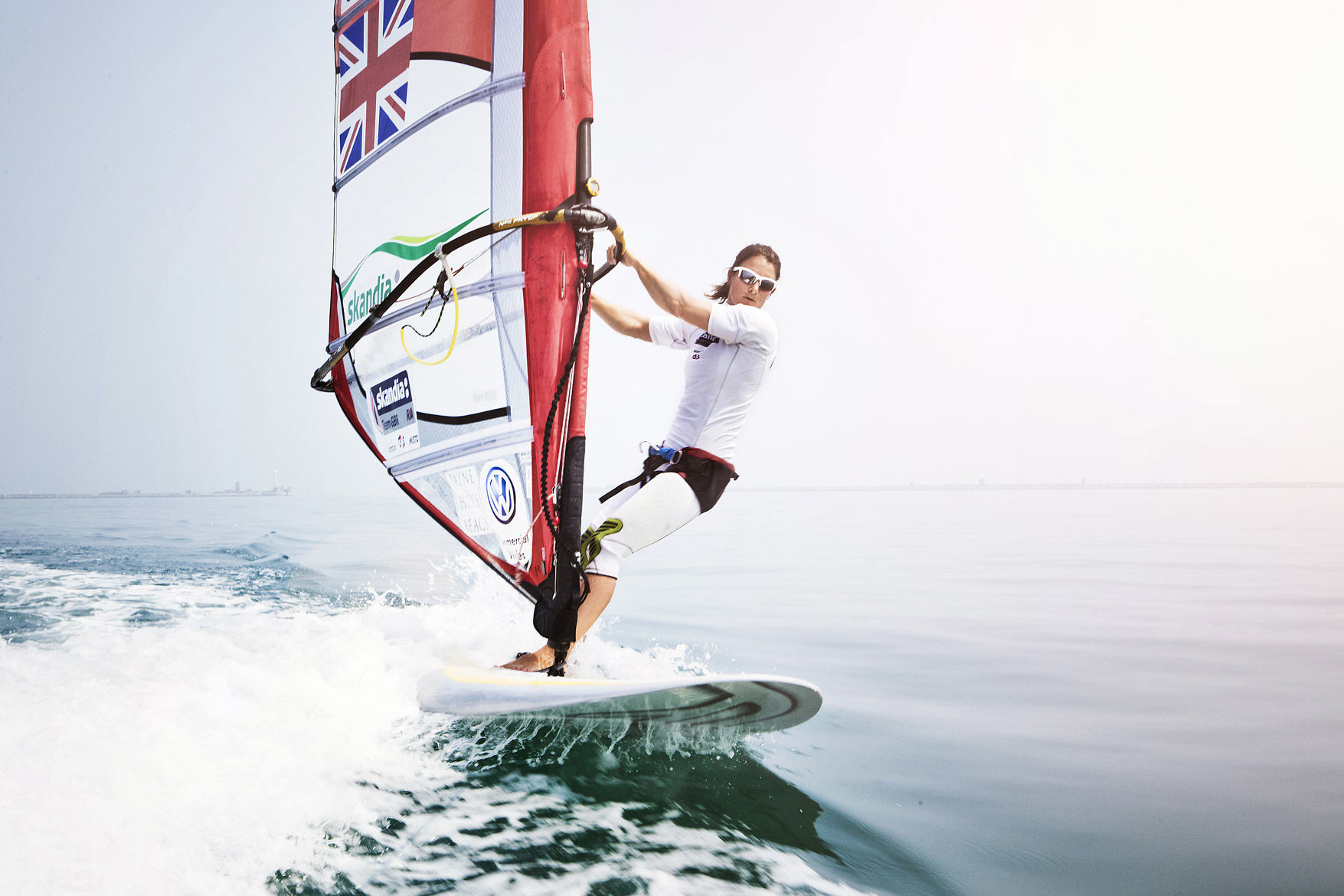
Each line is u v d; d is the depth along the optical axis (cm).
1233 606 477
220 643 260
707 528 1300
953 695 277
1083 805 179
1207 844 159
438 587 412
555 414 245
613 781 182
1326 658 339
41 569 550
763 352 264
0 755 156
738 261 272
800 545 931
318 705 210
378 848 144
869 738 228
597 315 296
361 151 320
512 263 253
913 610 457
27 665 222
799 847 151
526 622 329
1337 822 171
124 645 252
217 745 178
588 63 248
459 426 276
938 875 142
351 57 329
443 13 280
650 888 131
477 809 163
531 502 255
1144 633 393
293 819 151
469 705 218
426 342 285
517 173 256
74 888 120
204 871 130
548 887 131
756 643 357
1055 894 135
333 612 351
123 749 166
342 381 332
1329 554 800
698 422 266
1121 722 247
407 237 296
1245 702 271
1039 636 384
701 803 171
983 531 1184
